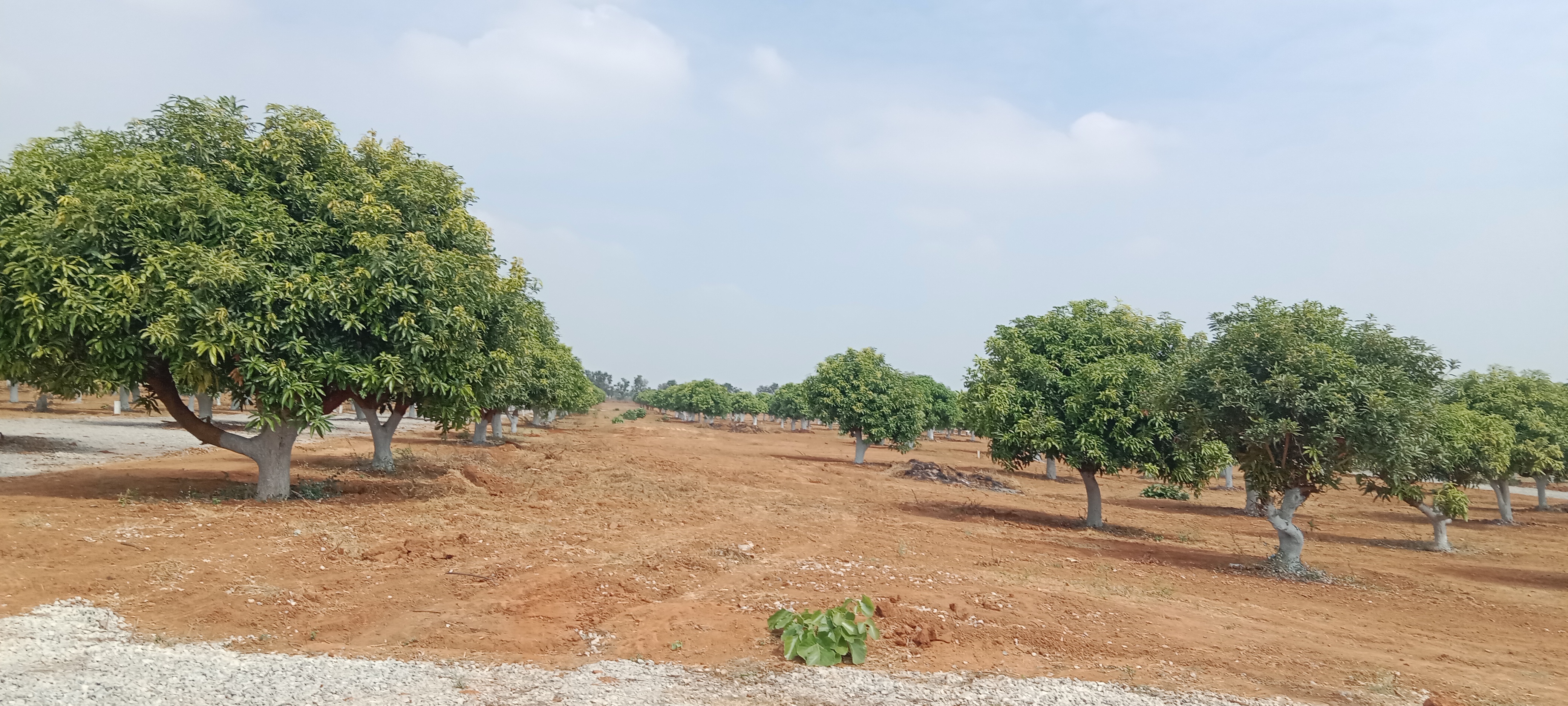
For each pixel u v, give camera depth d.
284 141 14.23
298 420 14.14
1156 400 15.08
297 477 18.39
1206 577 13.06
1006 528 18.98
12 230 11.58
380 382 14.02
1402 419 12.60
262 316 12.84
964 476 34.28
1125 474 44.09
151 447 24.25
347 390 15.16
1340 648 8.81
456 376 15.38
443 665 6.88
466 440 37.41
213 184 13.03
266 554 10.32
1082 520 21.95
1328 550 17.61
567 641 7.77
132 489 14.70
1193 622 9.55
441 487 18.31
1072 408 19.25
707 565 11.62
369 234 14.00
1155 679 7.28
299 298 12.93
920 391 46.03
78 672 6.04
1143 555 15.42
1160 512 25.97
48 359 12.56
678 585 10.34
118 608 7.78
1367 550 17.84
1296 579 13.38
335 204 13.95
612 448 39.38
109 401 52.16
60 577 8.46
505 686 6.38
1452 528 23.47
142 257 12.22
